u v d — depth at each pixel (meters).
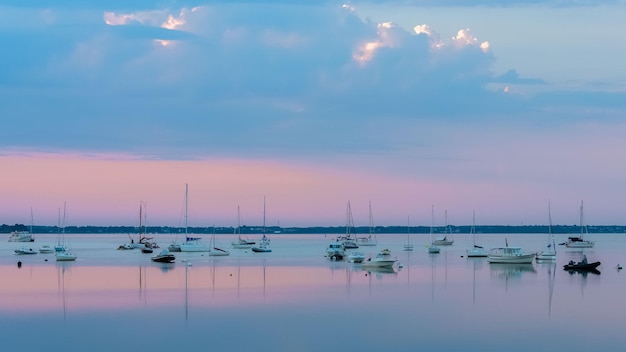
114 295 81.38
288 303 74.06
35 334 57.56
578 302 74.81
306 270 120.06
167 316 65.62
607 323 61.53
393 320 62.94
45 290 86.94
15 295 81.75
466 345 52.75
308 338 55.34
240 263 140.12
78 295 81.44
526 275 110.06
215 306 71.88
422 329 58.69
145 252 183.75
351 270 120.38
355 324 61.09
